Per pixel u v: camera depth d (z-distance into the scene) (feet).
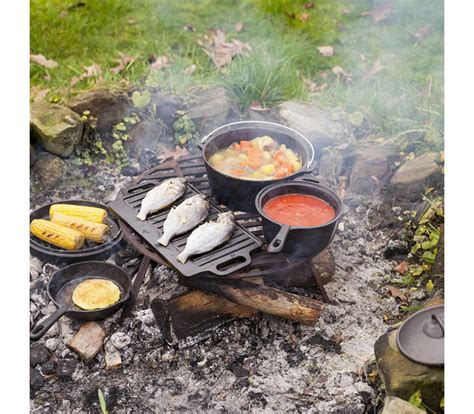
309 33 9.05
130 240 5.69
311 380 5.36
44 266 6.18
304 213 5.54
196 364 5.49
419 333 5.06
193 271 5.29
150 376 5.43
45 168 7.00
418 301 5.92
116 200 5.97
